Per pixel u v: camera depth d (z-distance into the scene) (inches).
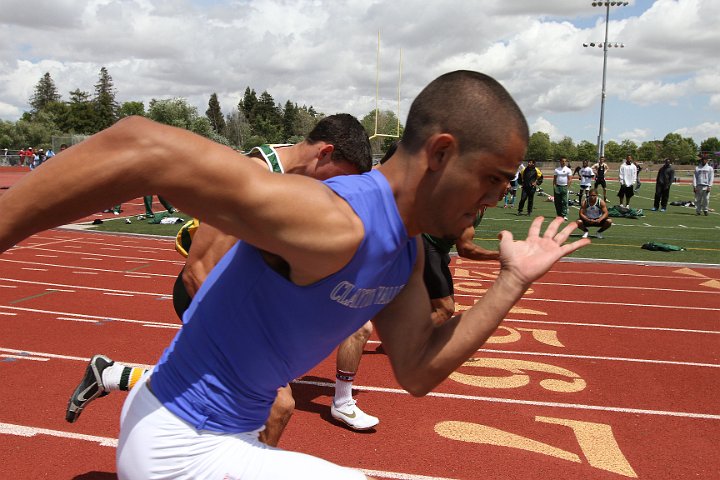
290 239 46.3
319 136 105.9
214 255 92.7
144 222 675.4
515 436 159.3
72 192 42.9
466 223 54.4
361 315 57.1
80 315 273.7
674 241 583.5
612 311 308.5
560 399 186.5
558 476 138.9
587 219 604.7
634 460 148.1
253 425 61.0
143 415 58.8
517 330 269.0
